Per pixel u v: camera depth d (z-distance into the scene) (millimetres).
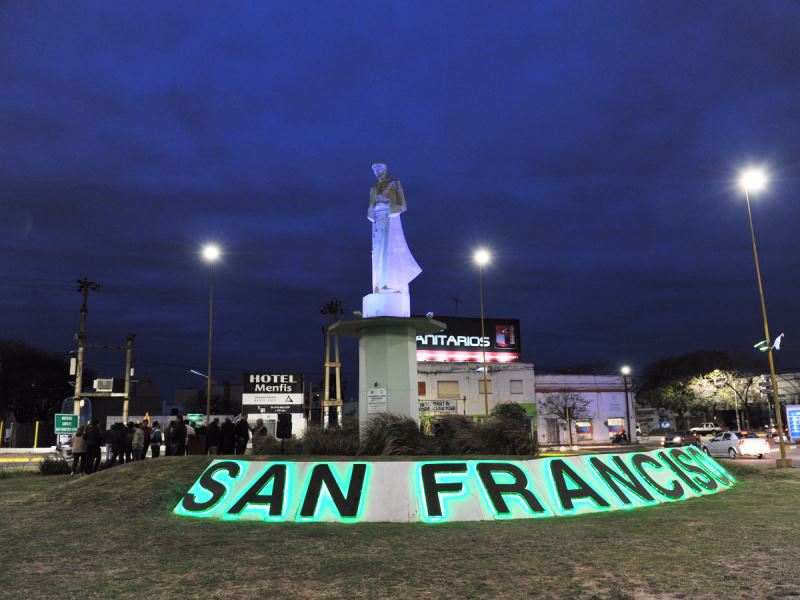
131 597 6020
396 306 16672
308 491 10898
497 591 6160
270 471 11422
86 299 44781
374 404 16016
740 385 65562
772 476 17875
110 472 13805
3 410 64625
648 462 13617
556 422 56938
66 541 8797
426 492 10742
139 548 8297
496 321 57094
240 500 11023
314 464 11312
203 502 11273
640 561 7363
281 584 6457
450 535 9133
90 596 6051
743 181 24875
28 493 15070
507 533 9266
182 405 92625
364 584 6441
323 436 14719
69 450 33188
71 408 43469
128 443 21500
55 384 65750
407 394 16156
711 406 69125
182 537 9062
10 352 63844
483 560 7484
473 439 14180
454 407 52781
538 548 8156
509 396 54594
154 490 12367
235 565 7301
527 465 11586
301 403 51969
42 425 54031
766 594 5977
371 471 11039
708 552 7832
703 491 14266
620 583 6414
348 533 9328
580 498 11469
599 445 54375
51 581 6617
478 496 10820
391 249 17172
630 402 59062
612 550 7992
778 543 8383
